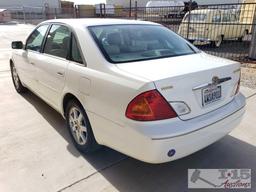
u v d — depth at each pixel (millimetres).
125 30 3262
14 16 31734
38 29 4309
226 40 12898
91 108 2762
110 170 2908
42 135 3676
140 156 2320
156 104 2232
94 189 2619
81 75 2869
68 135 3674
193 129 2352
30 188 2629
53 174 2840
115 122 2480
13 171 2885
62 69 3250
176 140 2262
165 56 2973
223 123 2682
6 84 6141
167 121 2277
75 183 2701
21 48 4801
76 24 3256
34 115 4355
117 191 2594
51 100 3787
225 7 12648
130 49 2973
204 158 3137
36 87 4293
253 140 3535
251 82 6203
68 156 3164
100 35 3021
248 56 8945
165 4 23016
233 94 2938
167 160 2314
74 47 3137
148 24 3664
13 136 3646
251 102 4895
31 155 3184
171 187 2658
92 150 3117
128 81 2371
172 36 3570
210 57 3146
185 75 2381
